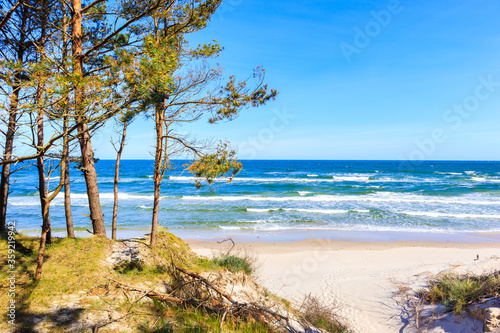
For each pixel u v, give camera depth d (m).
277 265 13.04
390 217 23.98
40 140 6.99
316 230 20.03
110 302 5.17
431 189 41.34
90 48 6.56
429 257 13.83
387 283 10.14
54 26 6.47
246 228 20.53
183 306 5.61
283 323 6.17
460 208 27.66
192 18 7.25
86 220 21.88
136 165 114.94
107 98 4.59
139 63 4.54
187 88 7.33
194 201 31.95
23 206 27.86
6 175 7.94
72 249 7.09
